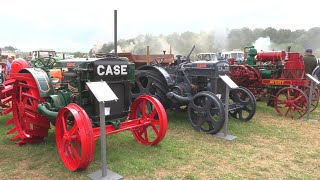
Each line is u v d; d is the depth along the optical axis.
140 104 4.54
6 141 4.43
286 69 7.01
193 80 5.69
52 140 4.47
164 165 3.59
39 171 3.39
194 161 3.75
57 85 4.37
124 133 4.90
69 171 3.37
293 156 3.99
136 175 3.31
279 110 6.81
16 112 4.54
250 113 5.88
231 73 8.19
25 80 4.26
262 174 3.40
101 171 3.36
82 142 3.07
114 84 3.94
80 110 3.21
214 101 4.80
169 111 6.73
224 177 3.29
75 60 4.01
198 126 5.13
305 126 5.65
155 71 5.93
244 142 4.58
